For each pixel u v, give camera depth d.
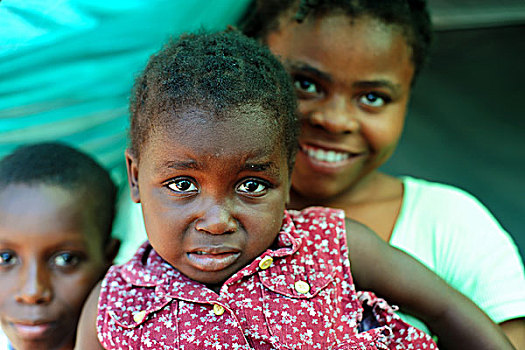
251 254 1.28
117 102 2.16
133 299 1.36
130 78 2.06
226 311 1.30
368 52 1.59
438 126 5.09
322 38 1.60
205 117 1.17
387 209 1.80
